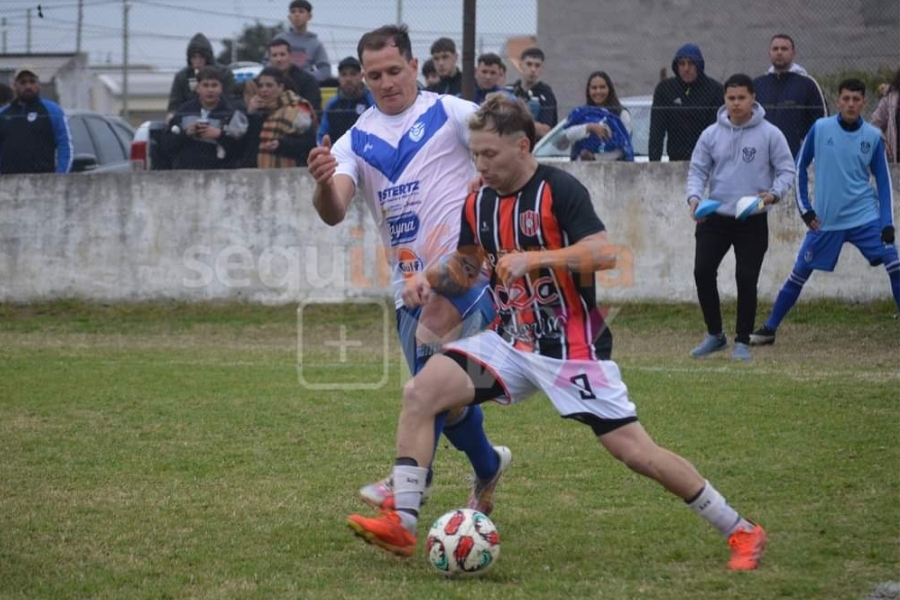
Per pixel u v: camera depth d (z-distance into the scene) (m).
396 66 16.17
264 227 38.97
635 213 37.03
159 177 39.47
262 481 18.44
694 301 36.88
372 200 16.56
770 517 16.03
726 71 49.12
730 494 17.28
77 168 47.31
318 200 15.05
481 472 16.17
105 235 39.88
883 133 36.72
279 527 15.88
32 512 16.59
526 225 13.66
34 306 40.12
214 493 17.70
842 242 31.03
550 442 21.02
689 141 37.34
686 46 37.28
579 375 13.59
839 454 19.59
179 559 14.42
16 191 40.19
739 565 13.83
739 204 28.69
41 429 22.28
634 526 15.83
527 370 13.81
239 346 33.84
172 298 39.62
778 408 23.33
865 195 30.81
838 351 31.17
